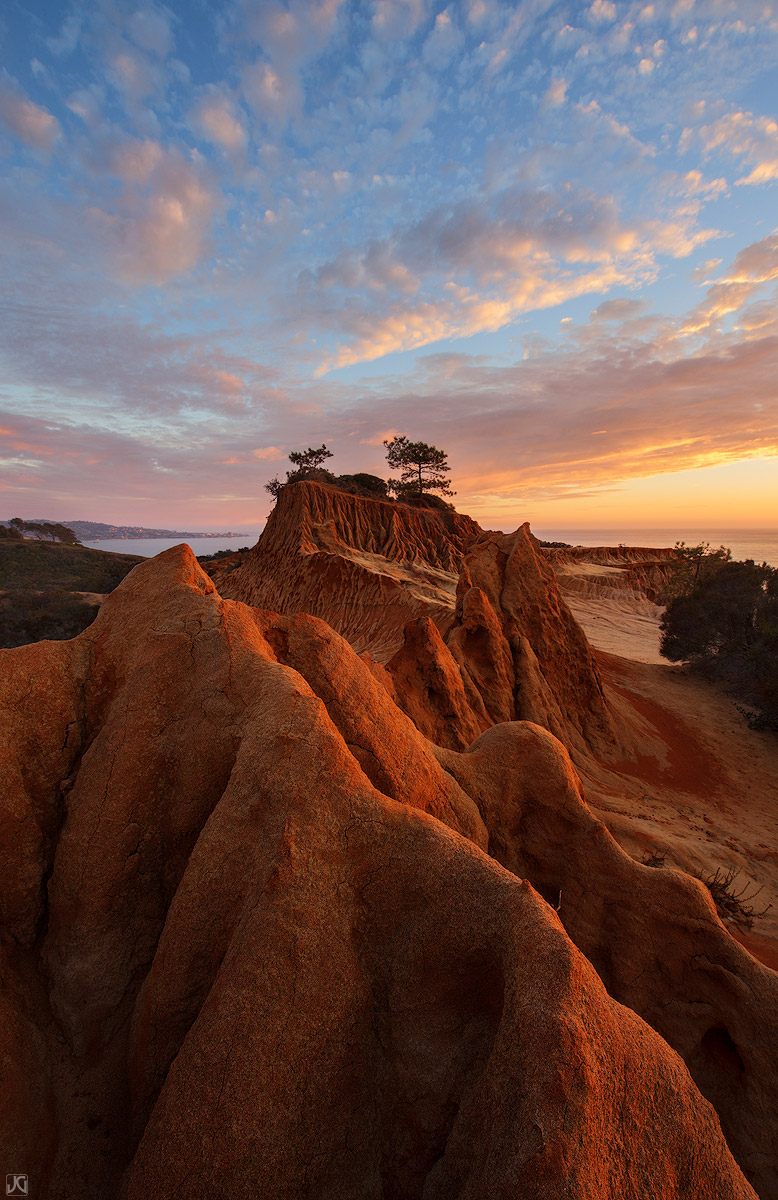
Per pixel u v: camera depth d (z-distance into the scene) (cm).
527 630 2294
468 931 450
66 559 9506
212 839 492
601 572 8744
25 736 598
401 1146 410
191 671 639
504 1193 310
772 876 1417
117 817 558
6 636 4981
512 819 802
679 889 704
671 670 3559
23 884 544
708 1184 368
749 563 3881
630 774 2077
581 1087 326
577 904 742
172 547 811
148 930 545
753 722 2684
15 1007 485
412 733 754
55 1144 432
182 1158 359
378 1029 448
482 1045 423
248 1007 395
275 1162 370
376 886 482
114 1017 501
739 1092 611
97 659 686
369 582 4234
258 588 5256
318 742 514
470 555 2430
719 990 654
